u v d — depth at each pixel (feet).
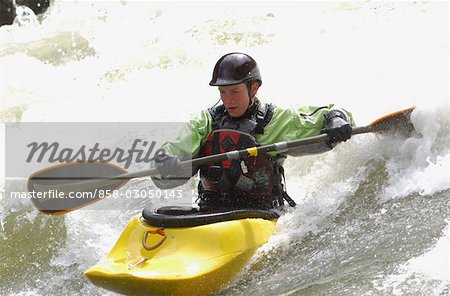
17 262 60.39
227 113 56.29
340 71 73.72
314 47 82.07
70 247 59.88
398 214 51.42
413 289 41.73
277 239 52.19
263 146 53.93
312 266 49.19
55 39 103.71
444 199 50.55
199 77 81.66
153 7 104.63
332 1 93.66
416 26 78.64
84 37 102.47
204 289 48.70
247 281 50.11
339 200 55.72
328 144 56.08
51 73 93.30
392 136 57.06
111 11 107.45
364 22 84.99
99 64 92.68
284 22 91.66
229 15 96.73
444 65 66.08
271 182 55.52
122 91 82.53
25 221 63.67
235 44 88.38
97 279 48.42
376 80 68.54
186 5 102.83
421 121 55.42
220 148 55.57
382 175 55.98
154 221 50.60
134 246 50.70
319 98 69.10
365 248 48.93
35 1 119.55
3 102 85.76
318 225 53.88
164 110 75.00
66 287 56.08
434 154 54.29
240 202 55.11
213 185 55.52
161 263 48.75
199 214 51.47
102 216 61.98
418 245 46.16
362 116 63.41
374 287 43.16
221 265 48.70
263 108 56.24
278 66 78.84
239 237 50.29
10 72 94.79
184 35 93.97
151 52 91.66
